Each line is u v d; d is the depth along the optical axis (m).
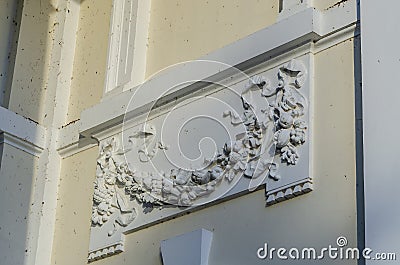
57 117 5.14
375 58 3.95
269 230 4.05
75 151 5.02
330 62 4.14
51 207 4.96
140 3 5.03
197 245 4.20
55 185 5.01
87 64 5.21
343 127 4.00
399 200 3.67
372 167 3.79
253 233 4.09
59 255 4.84
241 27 4.59
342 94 4.05
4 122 4.98
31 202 4.95
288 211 4.02
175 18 4.91
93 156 4.93
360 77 4.02
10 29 5.26
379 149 3.79
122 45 5.00
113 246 4.57
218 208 4.26
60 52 5.27
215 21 4.71
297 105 4.14
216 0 4.77
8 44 5.23
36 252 4.85
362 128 3.91
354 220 3.81
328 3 4.29
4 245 4.80
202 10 4.80
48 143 5.07
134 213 4.55
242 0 4.65
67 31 5.32
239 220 4.16
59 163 5.07
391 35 3.94
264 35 4.31
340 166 3.94
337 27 4.16
